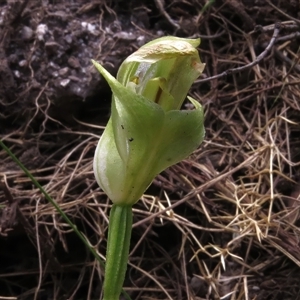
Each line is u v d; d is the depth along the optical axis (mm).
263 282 187
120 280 130
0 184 182
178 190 201
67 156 213
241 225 191
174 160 127
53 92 217
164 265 202
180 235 204
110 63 219
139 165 125
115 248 129
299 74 222
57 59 220
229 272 191
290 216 195
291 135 223
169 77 126
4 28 222
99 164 129
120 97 117
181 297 190
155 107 118
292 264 190
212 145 219
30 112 221
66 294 201
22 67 221
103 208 203
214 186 201
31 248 207
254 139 218
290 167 206
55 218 197
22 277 207
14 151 222
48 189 205
